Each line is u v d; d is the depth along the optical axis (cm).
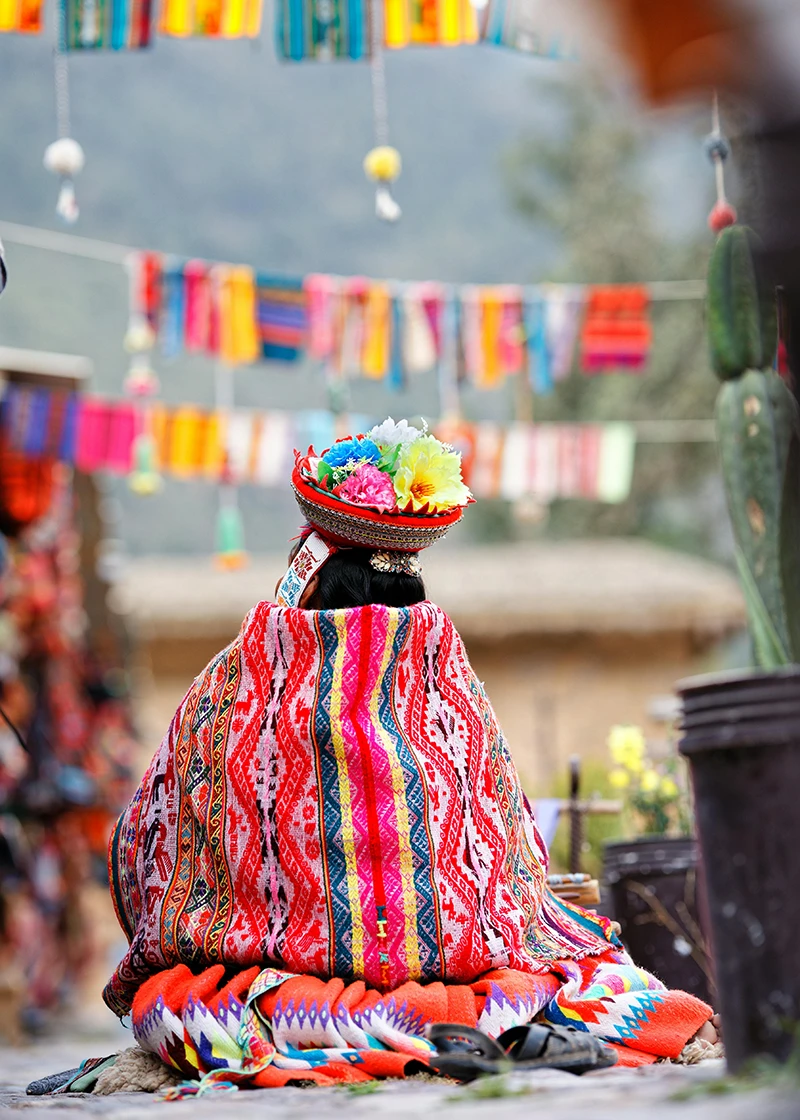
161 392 5388
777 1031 276
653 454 2570
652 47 210
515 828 429
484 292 942
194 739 419
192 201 7075
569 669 2150
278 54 614
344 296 915
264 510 5219
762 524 471
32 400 949
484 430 1048
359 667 409
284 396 5381
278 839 400
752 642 470
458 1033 343
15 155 6981
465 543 3064
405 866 397
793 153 256
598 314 953
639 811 658
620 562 2297
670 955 573
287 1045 376
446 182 6888
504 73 7238
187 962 403
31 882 1561
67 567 1482
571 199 2881
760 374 479
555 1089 297
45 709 1456
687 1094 263
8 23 607
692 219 2777
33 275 5772
